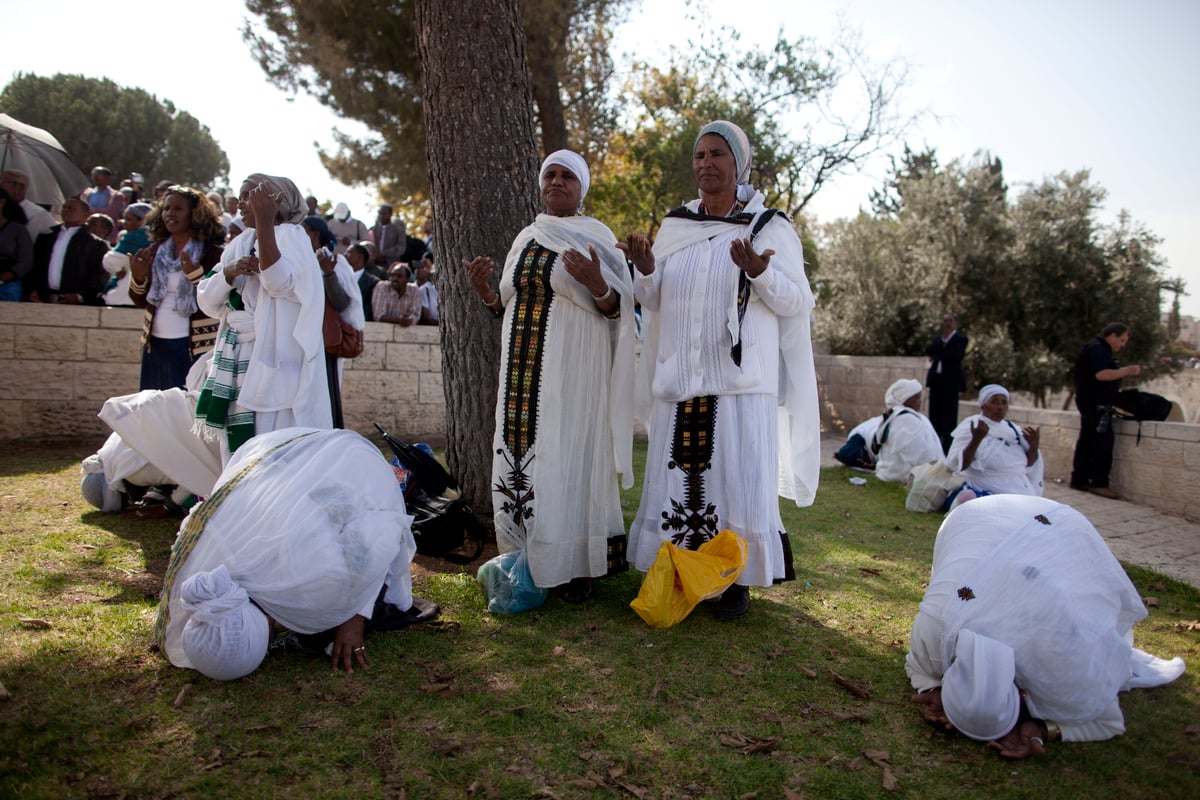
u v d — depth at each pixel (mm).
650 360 4277
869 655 3643
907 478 8570
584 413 4020
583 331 3998
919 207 18406
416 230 21938
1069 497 8930
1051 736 2896
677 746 2793
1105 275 17484
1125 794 2596
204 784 2422
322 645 3344
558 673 3293
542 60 14148
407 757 2637
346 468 3396
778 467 4105
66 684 2943
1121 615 3064
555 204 4129
